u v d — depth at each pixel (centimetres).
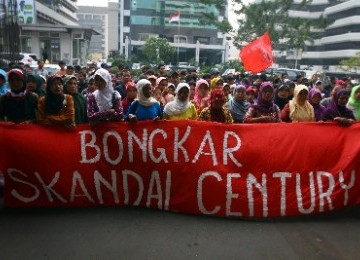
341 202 466
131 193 474
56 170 462
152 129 471
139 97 523
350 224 453
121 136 469
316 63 7931
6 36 1430
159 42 5875
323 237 420
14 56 1448
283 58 7681
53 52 4478
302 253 387
